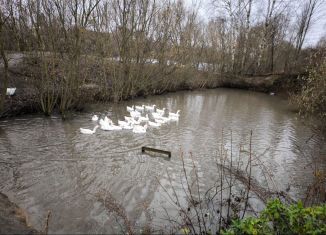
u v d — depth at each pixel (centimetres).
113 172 998
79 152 1170
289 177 1030
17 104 1631
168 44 2775
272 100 3017
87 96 1975
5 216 658
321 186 791
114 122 1709
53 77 1697
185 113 2103
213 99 2888
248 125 1822
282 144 1442
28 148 1180
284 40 4091
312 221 423
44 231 644
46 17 1527
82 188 871
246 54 4097
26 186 866
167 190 888
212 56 3803
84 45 1906
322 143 1479
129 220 717
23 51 1686
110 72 2283
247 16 3978
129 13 2223
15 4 1575
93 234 657
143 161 1111
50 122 1577
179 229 682
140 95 2645
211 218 740
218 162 1130
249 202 820
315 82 2062
